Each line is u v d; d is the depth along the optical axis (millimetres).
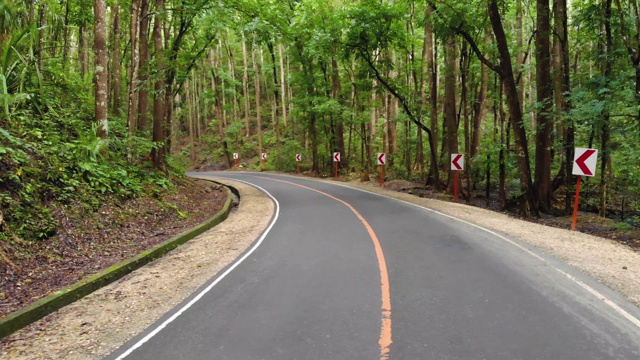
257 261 7566
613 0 12984
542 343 4039
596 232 10391
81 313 5402
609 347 3924
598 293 5375
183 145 52062
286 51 30891
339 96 28656
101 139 11977
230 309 5262
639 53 10383
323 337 4336
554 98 14320
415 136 28547
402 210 13211
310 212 13383
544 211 13758
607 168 14914
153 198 12734
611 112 11172
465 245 8195
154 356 4102
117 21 19312
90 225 8914
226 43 41906
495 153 15828
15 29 10539
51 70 14023
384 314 4875
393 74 30875
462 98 18922
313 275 6520
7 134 8281
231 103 49812
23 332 4844
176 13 17688
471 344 4059
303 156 37375
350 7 21609
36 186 8461
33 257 6934
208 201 16609
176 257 8250
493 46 17938
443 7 14922
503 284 5805
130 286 6484
